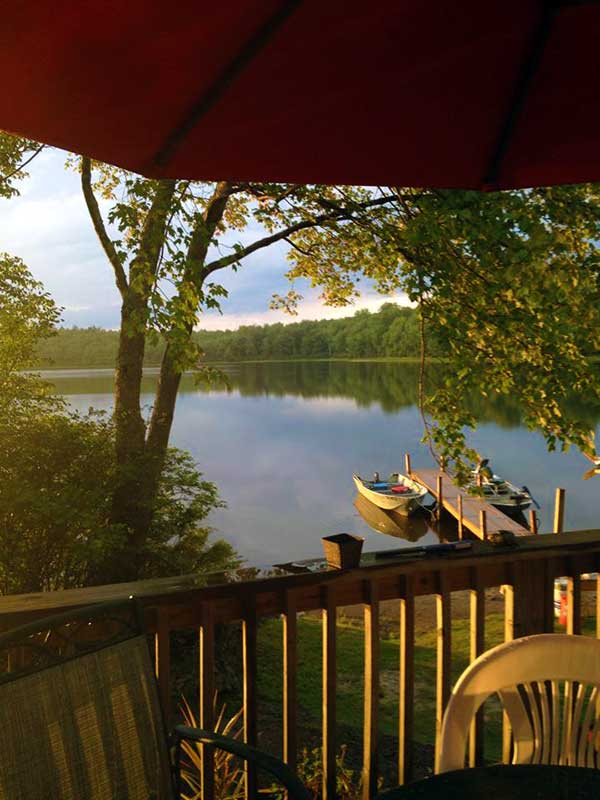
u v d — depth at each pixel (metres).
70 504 9.72
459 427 6.86
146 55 1.17
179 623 2.01
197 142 1.42
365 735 2.32
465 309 6.48
